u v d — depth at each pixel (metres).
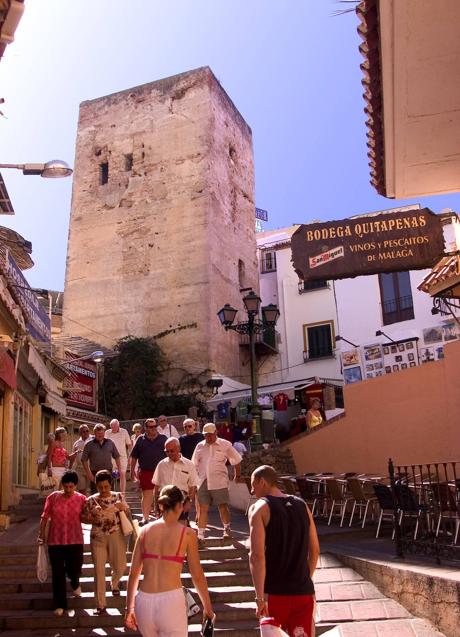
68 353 25.19
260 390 27.77
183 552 5.08
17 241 17.05
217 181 34.66
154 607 4.86
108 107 37.47
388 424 13.85
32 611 8.09
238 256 36.00
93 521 8.12
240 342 34.19
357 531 11.12
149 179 34.97
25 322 16.09
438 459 12.55
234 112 38.56
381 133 8.13
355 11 6.29
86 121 37.84
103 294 34.12
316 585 8.20
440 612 6.47
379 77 7.09
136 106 36.69
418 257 8.94
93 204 36.06
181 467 9.23
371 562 8.19
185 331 31.55
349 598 7.76
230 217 35.75
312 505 13.43
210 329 31.12
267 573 4.55
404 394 13.50
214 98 35.62
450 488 8.13
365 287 30.70
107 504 8.21
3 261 14.16
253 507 4.71
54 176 10.08
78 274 35.12
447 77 6.82
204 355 30.86
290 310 37.47
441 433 12.54
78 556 8.23
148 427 10.82
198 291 31.89
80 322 34.22
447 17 5.97
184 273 32.47
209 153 34.00
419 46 6.38
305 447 16.38
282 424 27.17
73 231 36.03
